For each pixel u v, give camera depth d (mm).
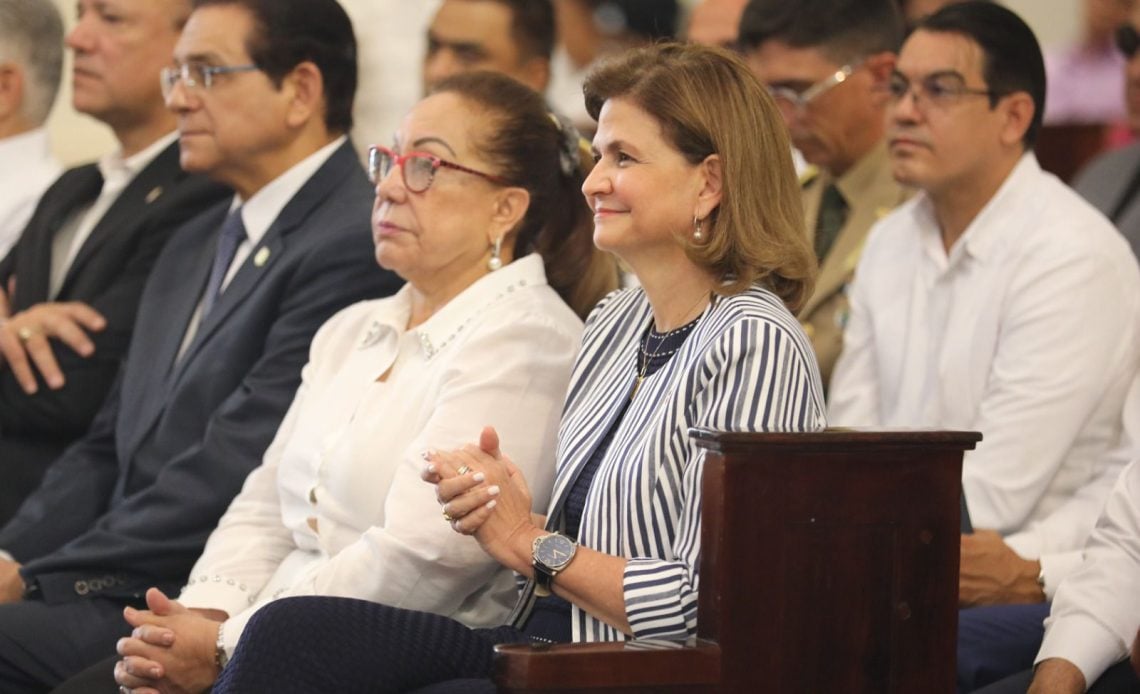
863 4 12727
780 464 6508
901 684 6652
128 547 10562
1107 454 9969
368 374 9539
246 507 10062
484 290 9297
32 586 10633
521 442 8742
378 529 8586
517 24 14641
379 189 9406
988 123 10477
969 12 10555
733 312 7406
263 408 10773
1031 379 10000
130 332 13133
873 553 6629
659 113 7605
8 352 12906
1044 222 10344
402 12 17125
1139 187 12828
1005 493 9820
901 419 10867
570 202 9758
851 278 12461
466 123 9359
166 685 8695
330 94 11891
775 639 6492
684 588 6965
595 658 6301
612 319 8547
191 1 13203
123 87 13953
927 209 11070
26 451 13031
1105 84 15312
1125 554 8102
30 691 10148
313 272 11094
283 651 7152
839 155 12859
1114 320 10117
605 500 7504
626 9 15906
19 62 15625
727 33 14586
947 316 10711
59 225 14125
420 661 7430
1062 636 7934
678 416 7289
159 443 11312
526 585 8195
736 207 7582
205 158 11766
